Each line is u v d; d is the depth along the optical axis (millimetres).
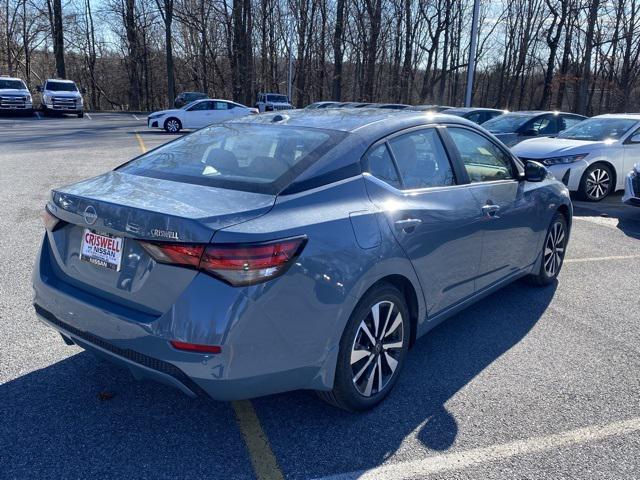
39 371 3322
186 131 22641
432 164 3480
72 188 2895
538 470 2570
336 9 35812
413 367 3570
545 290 5102
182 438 2742
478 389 3301
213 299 2262
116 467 2510
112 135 20281
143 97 50844
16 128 22266
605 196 9805
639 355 3814
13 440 2672
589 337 4090
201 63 45969
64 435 2727
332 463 2588
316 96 44406
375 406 3064
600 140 9938
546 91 37344
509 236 4145
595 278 5477
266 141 3164
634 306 4742
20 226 6602
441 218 3293
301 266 2430
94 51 49375
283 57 47250
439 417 2988
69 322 2717
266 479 2467
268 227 2385
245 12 34469
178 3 38812
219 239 2260
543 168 4316
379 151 3123
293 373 2525
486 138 4102
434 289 3359
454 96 46312
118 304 2529
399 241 2949
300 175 2732
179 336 2293
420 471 2547
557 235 5105
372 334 2920
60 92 29422
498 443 2771
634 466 2621
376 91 42625
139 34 45562
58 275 2867
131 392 3139
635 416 3057
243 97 36062
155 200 2529
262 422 2900
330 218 2635
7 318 4016
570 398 3225
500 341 3992
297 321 2451
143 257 2426
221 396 2395
